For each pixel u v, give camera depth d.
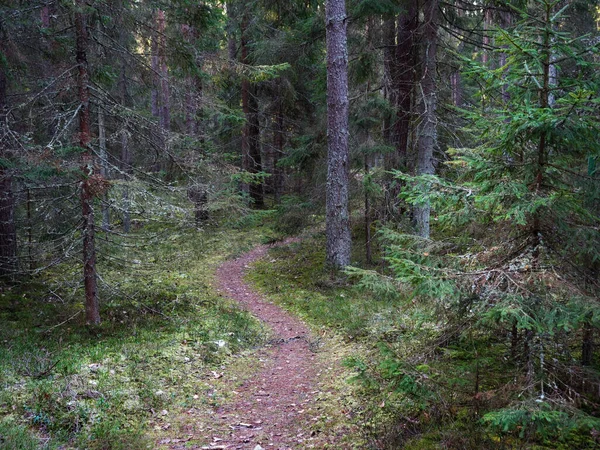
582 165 4.72
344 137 13.35
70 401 6.32
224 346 9.55
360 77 14.11
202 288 14.26
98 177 9.10
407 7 13.92
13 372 7.04
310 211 15.45
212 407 7.13
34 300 11.51
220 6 23.66
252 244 16.72
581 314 3.69
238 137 25.22
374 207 14.24
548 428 3.76
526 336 4.43
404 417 5.47
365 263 14.28
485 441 4.27
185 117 19.50
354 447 5.41
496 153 4.62
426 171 12.89
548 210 4.34
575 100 3.65
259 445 5.90
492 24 12.98
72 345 8.74
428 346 4.98
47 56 12.61
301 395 7.51
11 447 4.96
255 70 11.16
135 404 6.68
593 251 4.13
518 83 4.57
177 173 11.13
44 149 8.52
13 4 10.71
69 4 8.72
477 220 4.79
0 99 11.84
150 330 10.05
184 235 15.59
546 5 4.08
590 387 4.20
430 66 12.74
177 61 10.95
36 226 12.30
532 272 4.11
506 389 4.14
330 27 13.03
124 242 15.64
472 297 4.35
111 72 11.12
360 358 8.11
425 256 4.75
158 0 10.67
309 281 14.35
